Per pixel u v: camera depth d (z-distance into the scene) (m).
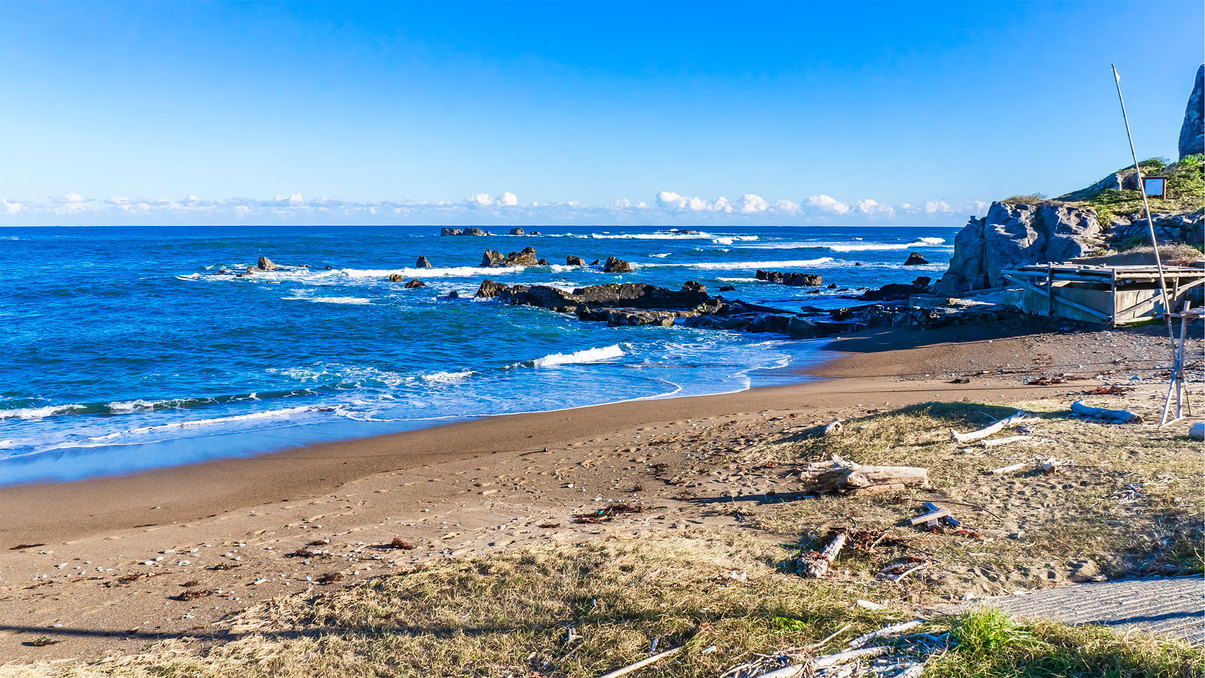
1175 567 6.36
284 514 11.39
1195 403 12.48
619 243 130.62
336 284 56.28
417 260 78.62
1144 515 7.54
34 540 10.66
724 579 6.67
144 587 8.38
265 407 19.62
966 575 6.69
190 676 5.86
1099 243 32.66
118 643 6.87
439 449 15.33
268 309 40.62
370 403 19.98
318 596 7.56
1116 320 22.22
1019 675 4.48
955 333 26.52
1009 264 34.50
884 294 44.88
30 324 34.06
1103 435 10.71
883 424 12.60
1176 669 4.29
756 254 103.69
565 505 10.77
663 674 4.96
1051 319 25.55
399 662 5.71
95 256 81.19
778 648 5.09
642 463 12.80
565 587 6.80
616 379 23.02
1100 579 6.46
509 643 5.81
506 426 17.08
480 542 9.07
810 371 23.27
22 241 114.62
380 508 11.45
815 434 12.73
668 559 7.33
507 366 25.23
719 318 35.25
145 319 36.12
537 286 43.00
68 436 16.73
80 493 12.94
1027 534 7.56
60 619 7.55
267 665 5.92
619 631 5.71
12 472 14.16
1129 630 4.84
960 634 4.94
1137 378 16.89
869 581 6.66
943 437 11.52
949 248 130.50
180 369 24.77
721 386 21.41
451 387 22.09
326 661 5.87
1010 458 10.08
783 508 9.24
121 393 21.23
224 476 13.84
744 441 13.29
